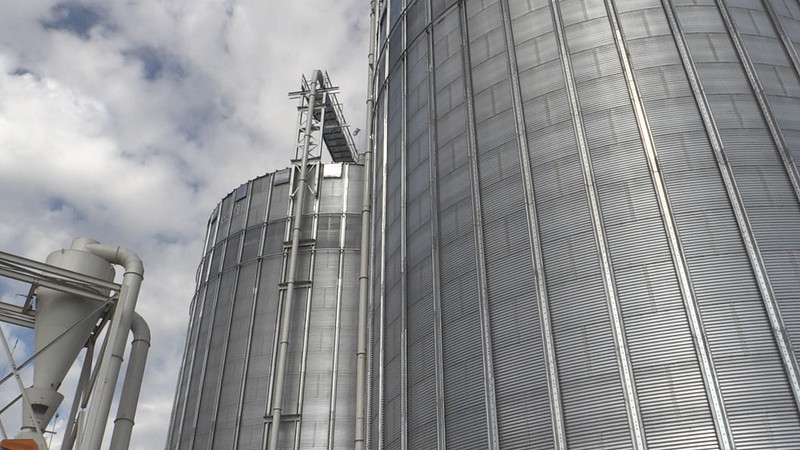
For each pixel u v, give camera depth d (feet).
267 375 164.04
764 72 97.71
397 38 146.72
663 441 73.20
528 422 82.33
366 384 131.34
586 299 85.61
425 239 110.63
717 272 81.05
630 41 103.71
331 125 228.02
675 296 80.79
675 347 77.77
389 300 116.67
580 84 103.24
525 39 113.91
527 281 91.71
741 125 92.17
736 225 83.97
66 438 89.81
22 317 98.07
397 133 133.59
